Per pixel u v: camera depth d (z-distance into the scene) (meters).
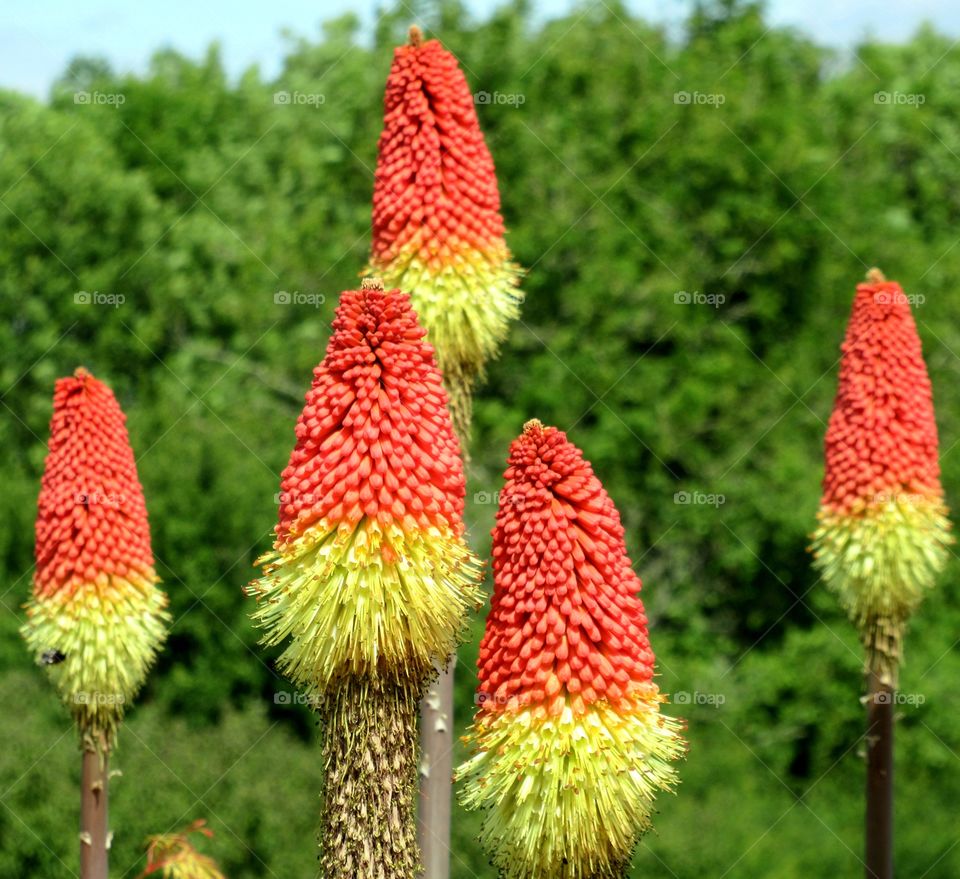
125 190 27.95
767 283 25.69
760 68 27.05
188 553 22.08
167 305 27.34
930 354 25.78
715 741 22.72
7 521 23.16
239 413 24.45
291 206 28.53
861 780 22.91
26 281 27.39
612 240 25.12
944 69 31.73
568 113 26.09
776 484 24.23
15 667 22.42
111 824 19.34
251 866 19.44
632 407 24.80
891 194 28.08
